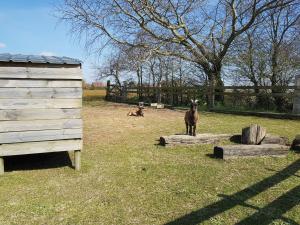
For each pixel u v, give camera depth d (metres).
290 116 13.98
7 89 6.02
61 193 5.50
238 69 21.28
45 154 7.81
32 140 6.21
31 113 6.17
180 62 23.39
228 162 7.14
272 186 5.77
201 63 20.95
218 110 17.19
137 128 11.52
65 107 6.35
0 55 6.49
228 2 18.86
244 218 4.61
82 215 4.75
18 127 6.13
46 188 5.71
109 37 19.67
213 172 6.50
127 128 11.52
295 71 19.86
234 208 4.92
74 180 6.09
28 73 6.08
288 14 19.64
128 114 15.34
